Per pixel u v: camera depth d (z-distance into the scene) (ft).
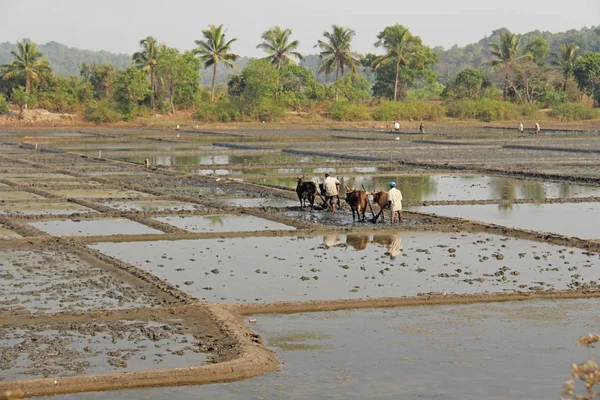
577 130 300.61
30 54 332.39
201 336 42.37
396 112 354.54
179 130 288.92
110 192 107.04
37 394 34.22
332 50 379.55
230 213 88.07
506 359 38.81
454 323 45.09
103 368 37.22
